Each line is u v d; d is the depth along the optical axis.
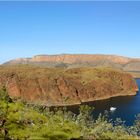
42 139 38.09
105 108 190.00
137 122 67.50
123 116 155.75
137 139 45.53
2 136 37.94
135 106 197.50
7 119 43.56
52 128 43.53
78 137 40.19
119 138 43.50
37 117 48.66
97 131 43.16
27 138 38.62
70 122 53.56
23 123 44.41
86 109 68.75
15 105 53.56
